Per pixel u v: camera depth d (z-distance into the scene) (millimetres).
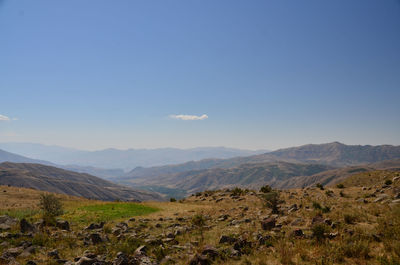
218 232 14320
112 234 15727
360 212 15375
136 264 9672
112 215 24484
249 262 8969
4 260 9656
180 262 9695
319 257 8664
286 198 28203
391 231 10289
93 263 9492
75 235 14906
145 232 16234
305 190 35375
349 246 9039
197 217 18031
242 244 11102
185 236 14242
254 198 33125
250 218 18141
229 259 9602
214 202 37062
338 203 20281
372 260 8117
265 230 13758
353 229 11539
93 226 17656
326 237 10938
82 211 26672
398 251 8211
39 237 12961
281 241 10820
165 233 15227
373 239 9969
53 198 24969
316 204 19312
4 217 16734
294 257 9023
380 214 14516
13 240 12305
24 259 10180
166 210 29375
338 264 8023
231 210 24453
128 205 31719
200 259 9422
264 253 9734
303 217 16000
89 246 12586
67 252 11555
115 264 9602
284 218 16297
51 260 10156
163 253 10820
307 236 11352
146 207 30781
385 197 19406
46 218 17547
